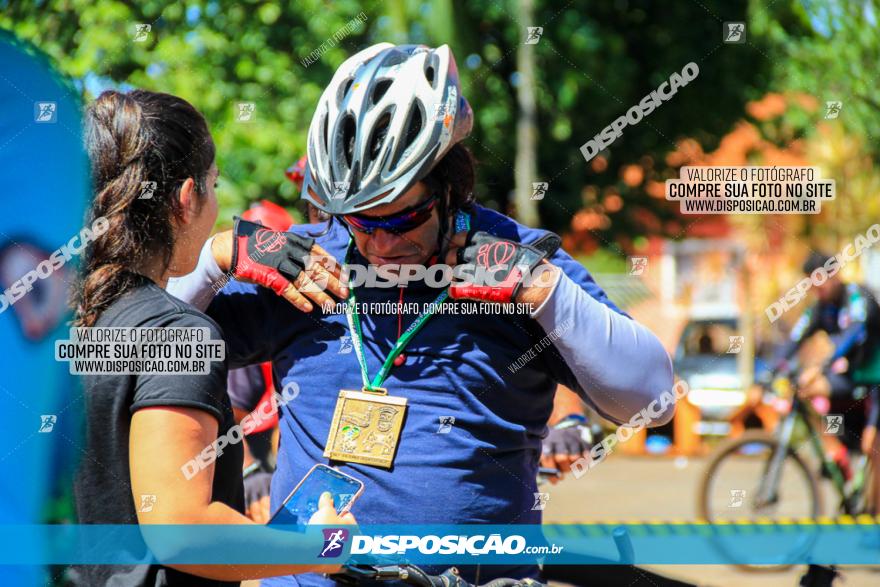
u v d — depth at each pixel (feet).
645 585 6.37
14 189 4.74
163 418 4.31
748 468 15.88
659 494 20.58
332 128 5.31
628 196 25.02
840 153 23.90
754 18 22.27
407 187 5.05
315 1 15.98
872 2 21.08
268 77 15.20
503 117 21.81
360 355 5.50
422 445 5.36
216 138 14.69
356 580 4.92
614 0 23.63
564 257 5.90
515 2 20.77
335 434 5.43
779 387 15.96
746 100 23.86
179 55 14.44
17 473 4.63
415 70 5.22
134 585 4.46
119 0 13.64
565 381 5.74
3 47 5.00
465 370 5.41
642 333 5.62
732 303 33.60
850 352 15.35
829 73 21.88
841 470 15.44
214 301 5.91
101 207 4.67
